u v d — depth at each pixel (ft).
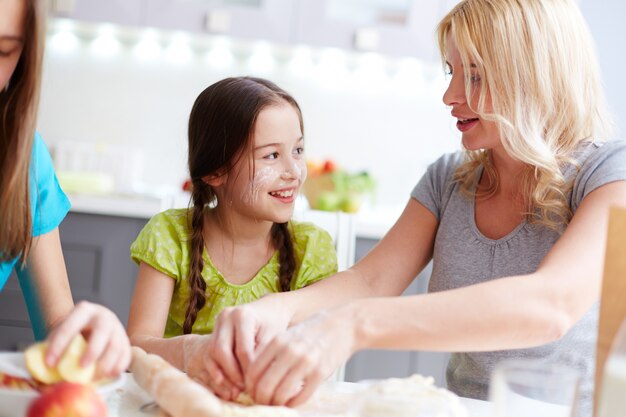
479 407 3.65
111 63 10.16
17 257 4.10
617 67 9.77
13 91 3.57
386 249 5.08
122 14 9.12
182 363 3.90
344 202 8.92
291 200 5.21
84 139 10.18
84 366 2.81
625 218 2.84
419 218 5.22
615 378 2.46
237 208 5.19
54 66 10.09
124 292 8.30
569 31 4.61
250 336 3.60
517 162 4.76
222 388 3.51
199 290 5.12
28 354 2.79
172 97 10.25
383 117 10.53
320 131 10.50
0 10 3.25
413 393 3.16
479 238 4.87
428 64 9.67
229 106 5.14
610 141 4.65
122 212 8.23
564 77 4.59
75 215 8.21
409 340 3.43
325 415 3.32
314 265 5.42
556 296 3.53
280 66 10.39
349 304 3.50
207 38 9.54
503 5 4.51
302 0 9.36
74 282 8.27
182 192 9.08
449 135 10.55
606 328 2.88
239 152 5.09
